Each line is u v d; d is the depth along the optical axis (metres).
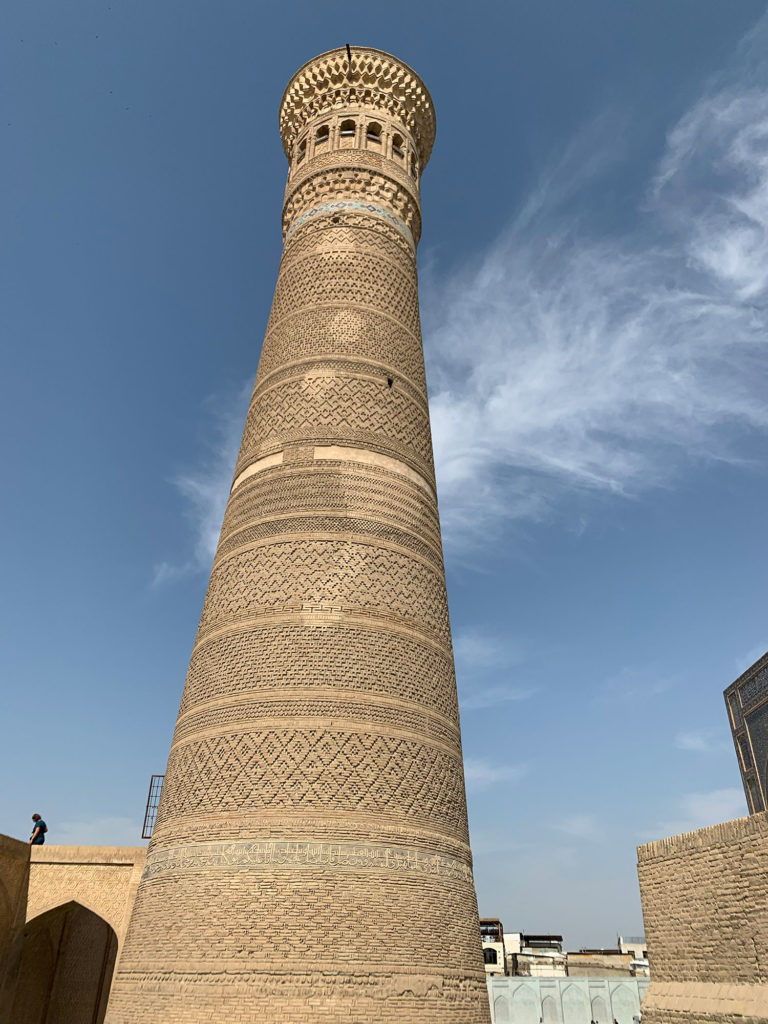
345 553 17.66
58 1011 24.98
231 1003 12.92
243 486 19.73
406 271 23.72
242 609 17.38
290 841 14.16
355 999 13.08
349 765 15.09
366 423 19.84
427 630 17.88
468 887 15.77
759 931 11.21
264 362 22.09
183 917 14.02
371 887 14.07
